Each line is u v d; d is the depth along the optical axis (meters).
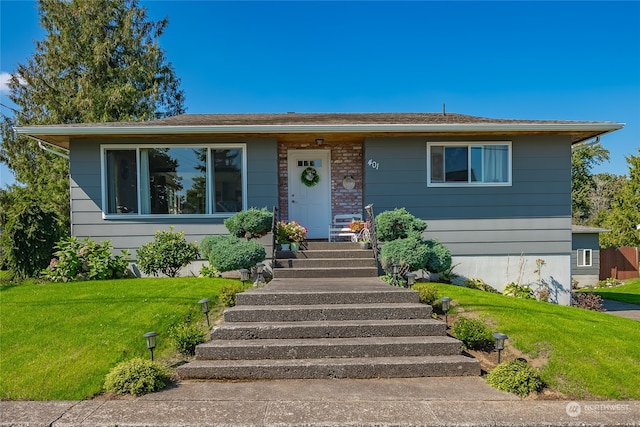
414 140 9.72
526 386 4.14
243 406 3.80
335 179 11.18
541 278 9.66
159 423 3.48
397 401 3.91
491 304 6.70
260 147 9.59
